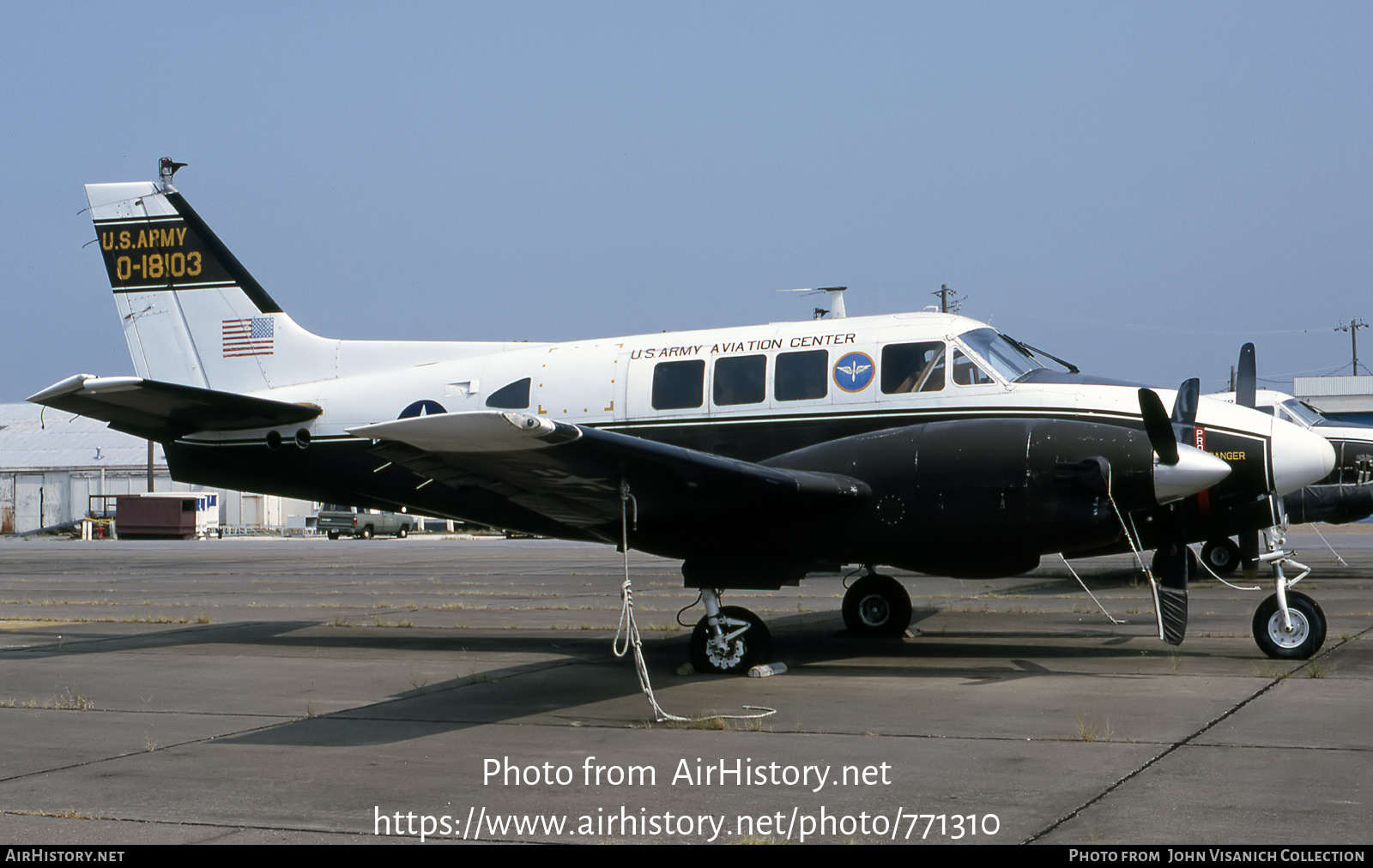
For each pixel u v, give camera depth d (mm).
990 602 15227
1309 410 18797
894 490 9086
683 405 11414
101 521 55125
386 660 10672
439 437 6883
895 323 11023
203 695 8797
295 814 5371
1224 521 14273
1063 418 10234
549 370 12039
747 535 9375
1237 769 5777
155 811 5426
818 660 10156
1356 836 4707
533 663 10305
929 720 7258
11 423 69875
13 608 16797
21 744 6980
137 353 14133
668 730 7168
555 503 9055
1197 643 10562
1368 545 31609
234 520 62188
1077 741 6512
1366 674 8617
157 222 14117
